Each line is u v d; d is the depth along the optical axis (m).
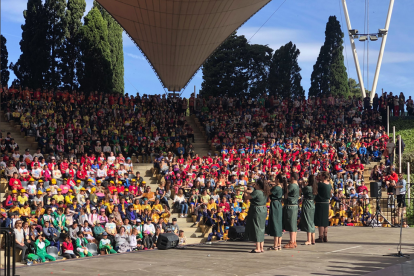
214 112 30.75
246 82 51.81
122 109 27.70
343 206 18.81
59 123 24.19
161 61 33.81
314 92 54.56
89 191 17.36
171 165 21.94
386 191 23.52
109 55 41.19
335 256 7.99
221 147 27.09
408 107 34.16
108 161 21.16
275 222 9.09
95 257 8.95
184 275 6.57
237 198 18.70
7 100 26.05
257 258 8.05
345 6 39.00
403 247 9.05
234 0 23.22
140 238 15.17
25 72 39.69
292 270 6.69
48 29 39.97
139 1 23.42
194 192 19.20
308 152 25.69
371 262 7.27
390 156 26.91
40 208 14.91
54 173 18.38
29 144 22.89
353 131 29.88
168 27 26.91
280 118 31.08
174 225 15.93
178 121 28.56
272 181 18.81
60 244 13.80
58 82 40.03
